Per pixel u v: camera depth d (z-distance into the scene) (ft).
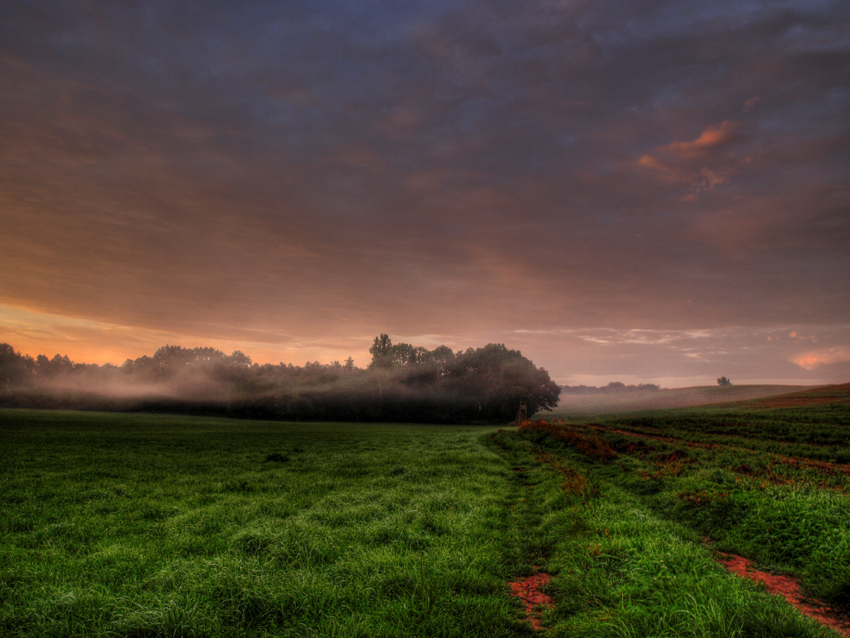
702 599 17.24
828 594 20.44
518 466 72.95
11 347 526.98
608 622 16.53
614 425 143.74
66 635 16.44
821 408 176.35
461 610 18.63
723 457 55.88
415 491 46.34
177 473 60.29
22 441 104.42
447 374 442.09
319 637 16.19
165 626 16.21
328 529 30.12
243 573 21.31
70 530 31.09
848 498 30.32
